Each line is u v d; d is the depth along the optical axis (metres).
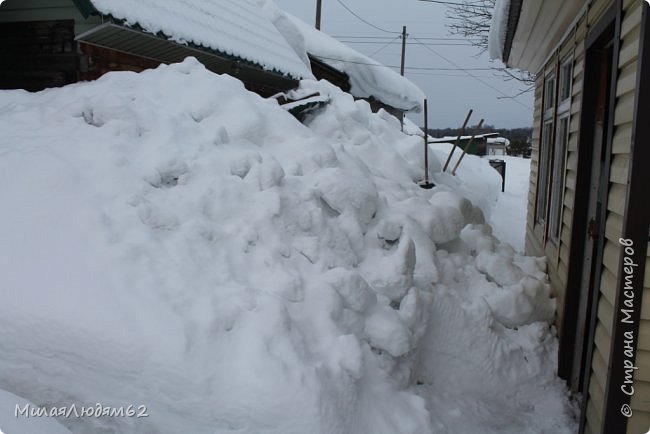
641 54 2.30
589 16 3.85
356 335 3.16
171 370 2.42
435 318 3.91
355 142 7.01
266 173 3.79
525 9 4.77
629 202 2.37
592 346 2.99
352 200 4.08
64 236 2.88
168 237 3.08
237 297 2.79
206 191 3.53
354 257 3.82
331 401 2.51
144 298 2.62
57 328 2.55
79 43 6.15
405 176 6.44
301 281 3.13
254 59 8.59
